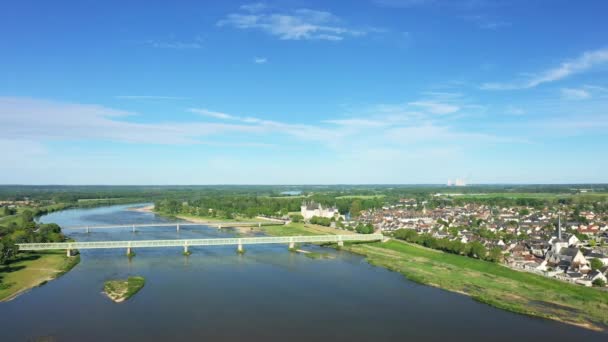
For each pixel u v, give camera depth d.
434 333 124.94
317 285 178.25
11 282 175.88
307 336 121.56
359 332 125.12
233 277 191.12
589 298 159.62
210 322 131.75
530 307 147.25
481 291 168.38
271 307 147.00
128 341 117.19
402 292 168.50
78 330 124.88
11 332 123.50
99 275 193.38
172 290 167.88
